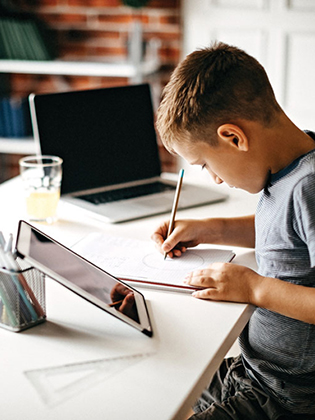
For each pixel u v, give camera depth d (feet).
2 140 10.64
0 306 2.89
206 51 3.37
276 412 3.40
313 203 3.10
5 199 5.00
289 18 9.93
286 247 3.34
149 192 5.14
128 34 10.61
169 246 3.73
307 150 3.29
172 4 10.27
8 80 11.21
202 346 2.78
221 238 3.95
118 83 10.91
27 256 2.76
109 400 2.39
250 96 3.18
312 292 3.10
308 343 3.39
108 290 2.99
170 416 2.30
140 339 2.84
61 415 2.30
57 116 5.00
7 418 2.28
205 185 5.40
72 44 10.85
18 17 10.69
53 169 4.45
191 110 3.21
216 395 3.95
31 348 2.76
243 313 3.10
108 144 5.29
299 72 10.21
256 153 3.27
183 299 3.23
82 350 2.75
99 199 4.93
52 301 3.22
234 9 10.18
